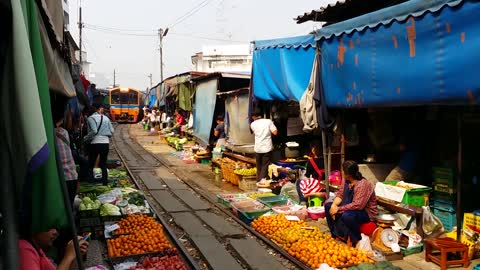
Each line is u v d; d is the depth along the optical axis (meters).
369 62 6.14
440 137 7.36
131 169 14.94
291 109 10.58
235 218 7.88
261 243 6.54
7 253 1.98
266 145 10.36
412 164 7.41
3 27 2.06
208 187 11.47
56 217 2.31
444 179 6.52
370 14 6.04
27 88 2.05
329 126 7.62
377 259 5.49
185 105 21.22
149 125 35.88
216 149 14.24
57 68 5.16
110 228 6.57
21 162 2.05
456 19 4.69
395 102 5.71
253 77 10.26
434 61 5.01
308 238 6.04
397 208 6.49
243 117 12.59
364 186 6.03
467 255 5.32
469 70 4.57
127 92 43.72
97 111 10.77
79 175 10.40
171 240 6.72
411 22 5.30
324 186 8.48
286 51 8.67
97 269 4.58
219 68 36.28
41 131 2.07
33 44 2.38
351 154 8.88
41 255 2.76
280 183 9.64
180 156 18.38
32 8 2.41
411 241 5.91
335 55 6.96
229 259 5.82
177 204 9.37
